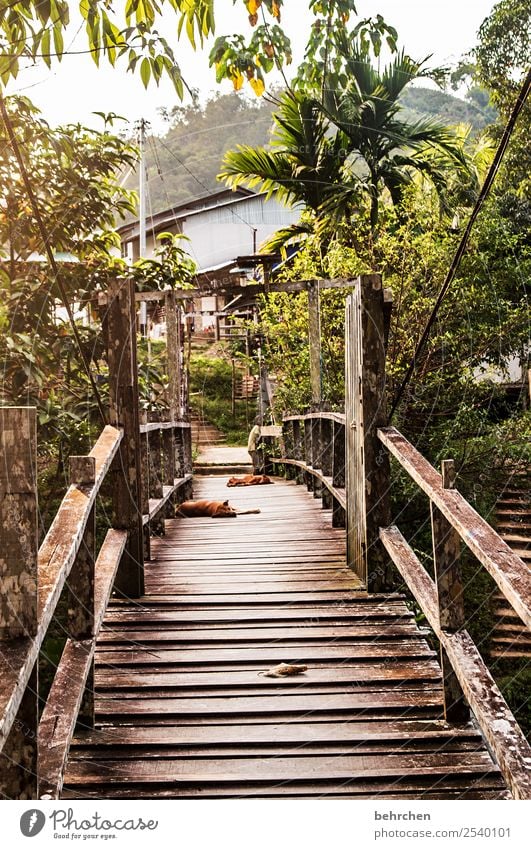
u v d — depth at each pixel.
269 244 13.85
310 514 8.16
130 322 4.98
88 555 3.28
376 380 4.86
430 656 4.00
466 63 11.07
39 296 6.71
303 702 3.55
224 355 23.88
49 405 6.33
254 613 4.62
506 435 10.16
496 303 10.50
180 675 3.83
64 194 7.39
